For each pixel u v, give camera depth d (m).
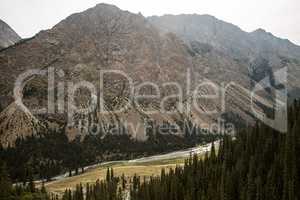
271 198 118.62
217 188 133.38
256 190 122.25
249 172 128.62
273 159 131.38
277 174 123.56
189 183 147.88
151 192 158.25
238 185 131.75
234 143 155.62
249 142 144.50
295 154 123.19
